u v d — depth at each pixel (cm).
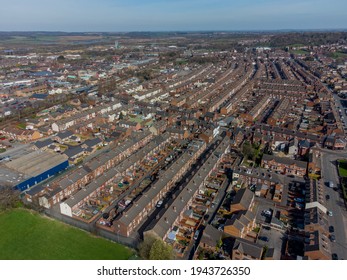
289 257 8012
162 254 7331
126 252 8194
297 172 12550
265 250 7925
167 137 15925
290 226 9338
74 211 9994
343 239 8700
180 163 12519
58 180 11725
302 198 10725
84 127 18125
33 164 12912
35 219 9700
